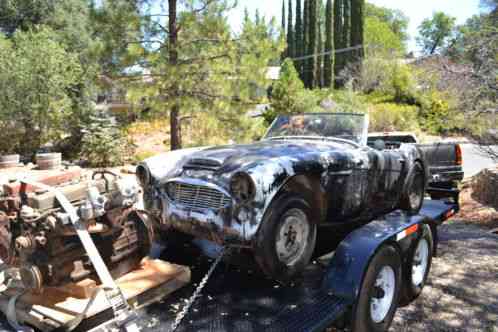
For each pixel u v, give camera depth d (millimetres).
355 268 2799
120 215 2664
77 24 18188
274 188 2812
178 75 9969
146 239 2926
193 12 10273
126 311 2188
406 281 3498
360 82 27391
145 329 2373
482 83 7172
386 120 20172
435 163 7441
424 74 8680
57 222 2287
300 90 21188
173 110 11117
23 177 2713
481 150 7703
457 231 6469
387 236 3061
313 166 3141
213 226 2926
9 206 2523
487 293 4031
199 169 3164
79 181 2885
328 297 2740
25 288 2434
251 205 2758
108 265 2711
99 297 2432
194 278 3100
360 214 3879
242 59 10422
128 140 13750
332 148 3602
